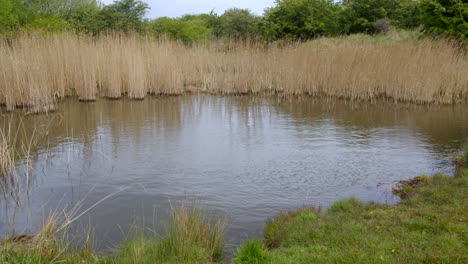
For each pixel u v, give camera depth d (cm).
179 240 492
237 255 461
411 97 1703
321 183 786
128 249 498
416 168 868
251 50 2122
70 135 1143
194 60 2170
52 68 1703
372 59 1811
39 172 840
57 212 646
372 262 407
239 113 1512
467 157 870
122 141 1090
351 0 3394
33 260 435
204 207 668
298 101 1791
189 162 916
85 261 458
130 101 1734
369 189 749
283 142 1093
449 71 1666
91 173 838
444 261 404
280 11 3183
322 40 2391
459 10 2055
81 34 2005
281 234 535
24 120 1313
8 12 2288
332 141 1104
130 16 2952
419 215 547
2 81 1480
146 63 1922
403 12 3222
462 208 559
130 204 683
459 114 1477
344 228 511
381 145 1060
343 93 1820
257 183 787
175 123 1326
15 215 635
